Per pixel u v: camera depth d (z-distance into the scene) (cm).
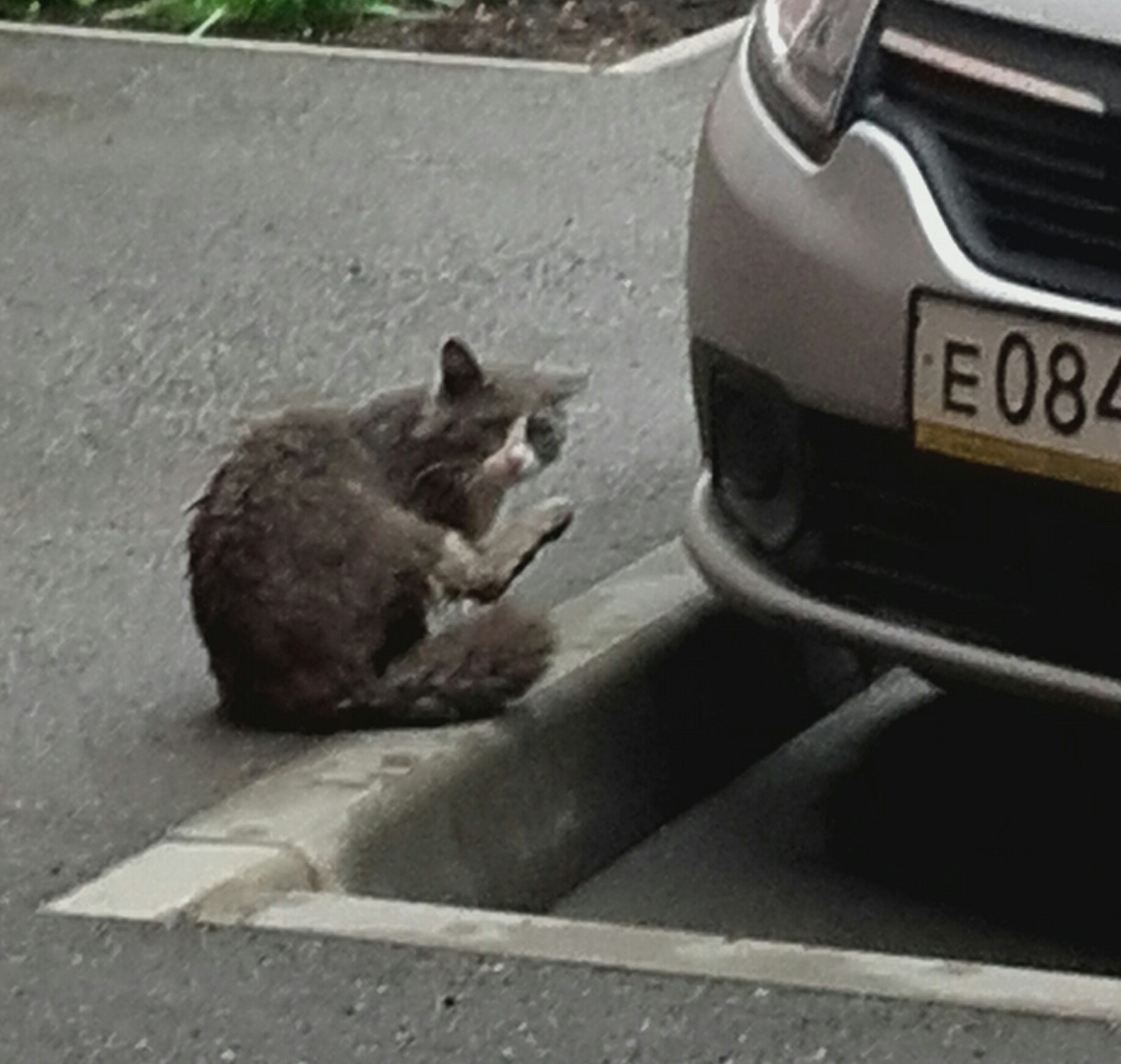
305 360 762
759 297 479
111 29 1132
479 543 509
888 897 499
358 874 458
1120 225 436
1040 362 438
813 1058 392
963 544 454
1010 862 514
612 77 1071
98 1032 403
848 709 592
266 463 507
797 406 472
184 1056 396
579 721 514
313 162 957
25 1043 400
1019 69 447
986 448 445
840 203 464
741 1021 401
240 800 468
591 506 644
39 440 694
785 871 511
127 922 432
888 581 467
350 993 411
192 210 899
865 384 458
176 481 661
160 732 509
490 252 861
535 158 965
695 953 421
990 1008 404
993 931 484
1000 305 440
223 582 502
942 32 459
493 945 423
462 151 973
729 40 1126
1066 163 441
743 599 484
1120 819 534
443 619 521
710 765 555
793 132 482
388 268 845
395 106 1026
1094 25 441
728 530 496
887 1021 400
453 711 499
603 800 519
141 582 591
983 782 551
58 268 839
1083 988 410
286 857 448
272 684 502
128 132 990
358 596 498
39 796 481
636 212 905
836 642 472
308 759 486
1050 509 442
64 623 568
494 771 492
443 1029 402
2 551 611
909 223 453
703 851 521
